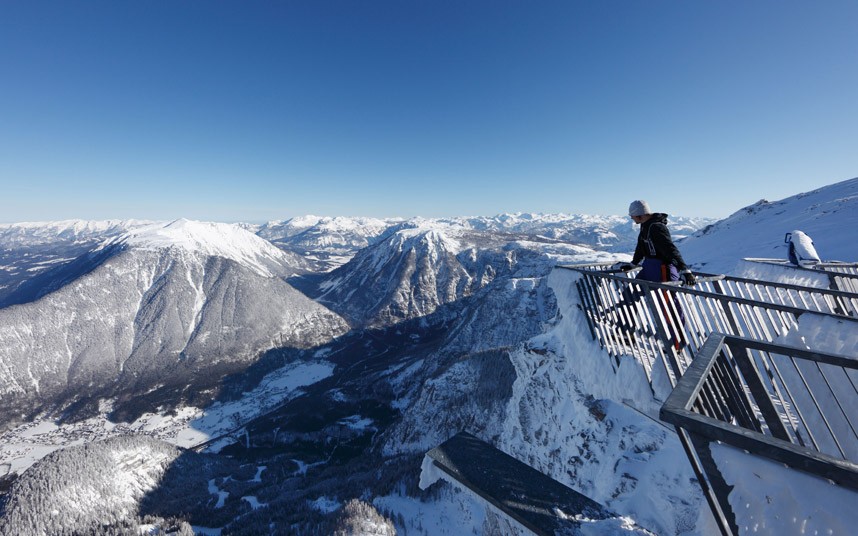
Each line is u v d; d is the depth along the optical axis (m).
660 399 6.12
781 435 2.89
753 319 6.15
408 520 56.62
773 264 13.31
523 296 168.25
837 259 32.34
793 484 1.84
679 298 6.00
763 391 3.04
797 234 12.73
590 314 8.37
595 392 7.80
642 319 6.67
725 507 2.17
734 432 2.05
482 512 55.31
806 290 6.21
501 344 148.00
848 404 4.36
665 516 12.94
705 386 2.90
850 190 67.62
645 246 6.46
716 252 57.34
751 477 2.03
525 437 28.95
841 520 1.64
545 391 29.14
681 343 6.02
